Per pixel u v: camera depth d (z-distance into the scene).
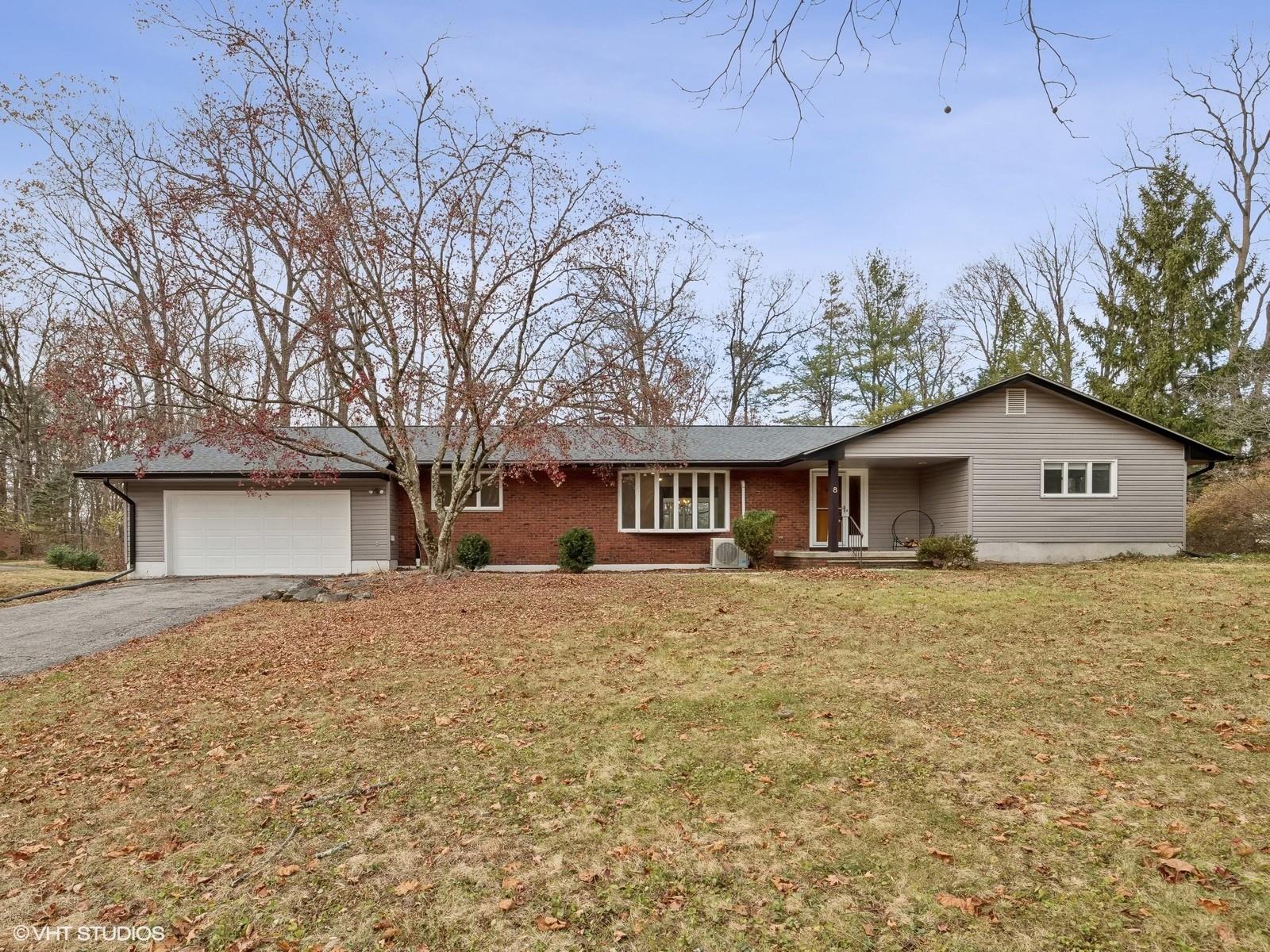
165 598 13.10
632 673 7.15
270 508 17.95
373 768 4.99
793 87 4.63
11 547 26.95
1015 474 17.38
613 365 14.08
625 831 4.04
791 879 3.53
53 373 13.64
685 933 3.14
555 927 3.20
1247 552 18.22
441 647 8.34
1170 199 24.88
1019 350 33.62
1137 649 7.42
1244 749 4.87
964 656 7.45
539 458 14.17
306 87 13.88
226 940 3.16
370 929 3.22
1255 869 3.47
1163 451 17.56
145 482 17.44
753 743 5.25
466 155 14.02
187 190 13.34
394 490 18.53
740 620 9.54
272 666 7.73
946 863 3.62
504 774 4.83
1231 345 23.14
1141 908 3.21
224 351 19.00
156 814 4.40
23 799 4.66
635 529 18.88
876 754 4.99
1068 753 4.93
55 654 8.68
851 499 20.02
